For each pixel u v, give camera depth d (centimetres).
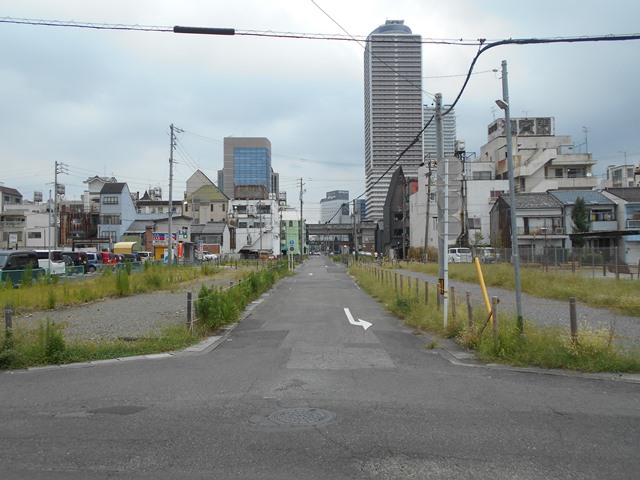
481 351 883
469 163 6600
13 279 2344
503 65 946
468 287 2416
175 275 3128
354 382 712
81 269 3391
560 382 709
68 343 998
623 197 5450
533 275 2338
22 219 7188
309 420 537
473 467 409
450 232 1181
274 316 1531
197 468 412
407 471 402
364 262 6328
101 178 8775
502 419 538
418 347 1002
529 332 923
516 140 6831
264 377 747
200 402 615
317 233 11744
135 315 1519
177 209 9331
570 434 488
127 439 484
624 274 2752
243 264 5756
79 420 548
